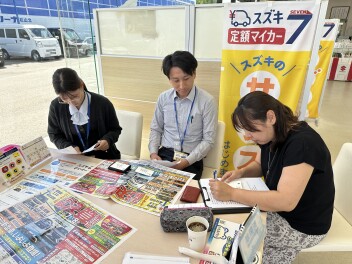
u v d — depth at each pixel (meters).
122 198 1.03
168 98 1.68
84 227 0.88
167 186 1.11
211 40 2.04
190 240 0.76
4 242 0.81
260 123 0.94
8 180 1.13
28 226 0.88
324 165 0.97
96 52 2.52
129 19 2.28
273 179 1.08
